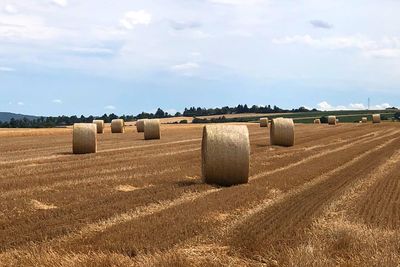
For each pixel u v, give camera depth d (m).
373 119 86.19
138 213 12.52
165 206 13.45
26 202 13.98
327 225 10.99
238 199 14.13
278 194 15.38
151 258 8.46
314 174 19.89
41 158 26.62
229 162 17.17
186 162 24.52
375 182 17.80
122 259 8.43
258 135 49.34
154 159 25.95
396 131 57.31
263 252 8.95
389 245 9.09
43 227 11.11
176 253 8.70
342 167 22.81
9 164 23.75
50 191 15.98
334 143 38.53
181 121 127.69
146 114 138.12
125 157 27.08
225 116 144.00
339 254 8.85
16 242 9.92
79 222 11.53
